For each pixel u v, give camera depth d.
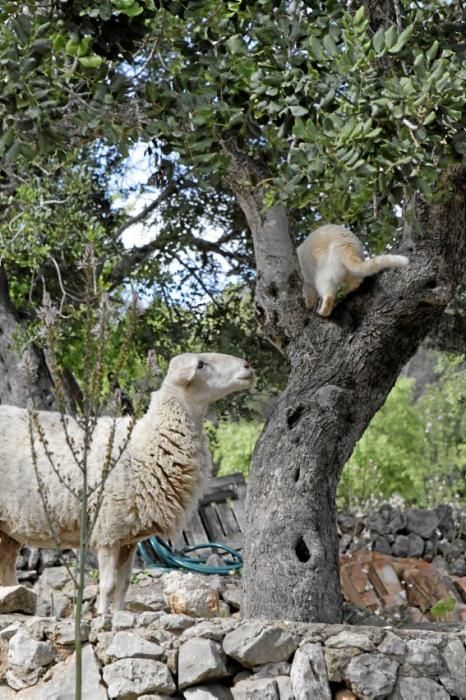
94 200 15.21
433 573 10.88
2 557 7.64
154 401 7.38
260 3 7.61
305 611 7.36
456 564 12.38
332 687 6.61
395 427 27.11
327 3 7.67
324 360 8.01
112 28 7.04
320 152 6.92
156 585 9.55
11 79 6.70
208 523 11.80
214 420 24.59
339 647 6.66
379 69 7.52
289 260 8.23
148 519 7.15
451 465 27.02
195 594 7.32
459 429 27.66
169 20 8.38
